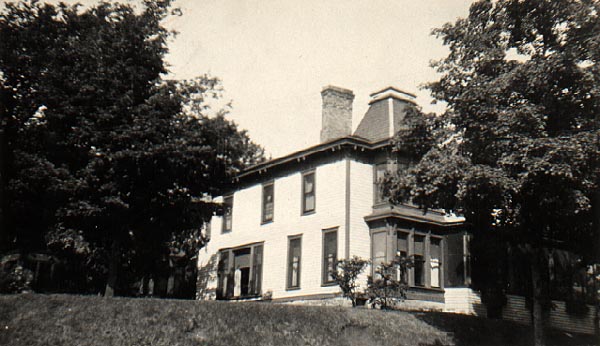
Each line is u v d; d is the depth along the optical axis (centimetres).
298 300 3017
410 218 2870
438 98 2158
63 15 2638
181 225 2723
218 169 2603
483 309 2845
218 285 3603
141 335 1753
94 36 2523
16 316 1697
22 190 2323
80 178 2314
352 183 2934
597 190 1911
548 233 2297
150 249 2972
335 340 2052
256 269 3366
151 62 2578
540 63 1914
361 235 2894
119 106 2373
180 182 2597
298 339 1978
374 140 3103
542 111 1923
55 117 2370
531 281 2998
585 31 1920
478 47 2070
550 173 1828
